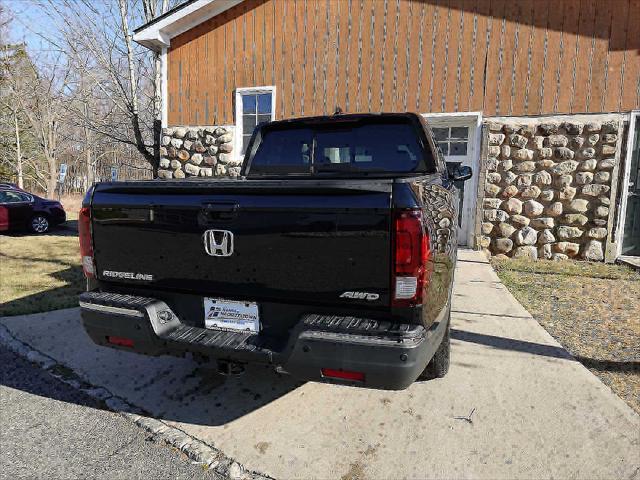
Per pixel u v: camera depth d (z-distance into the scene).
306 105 8.28
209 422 2.67
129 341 2.46
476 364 3.34
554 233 7.32
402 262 1.93
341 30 8.00
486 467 2.22
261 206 2.16
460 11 7.43
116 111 12.02
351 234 2.01
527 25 7.19
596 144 6.98
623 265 6.88
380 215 1.95
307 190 2.08
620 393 2.93
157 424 2.65
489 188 7.53
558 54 7.11
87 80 12.84
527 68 7.25
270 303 2.25
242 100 8.70
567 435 2.46
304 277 2.12
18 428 2.63
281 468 2.25
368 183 1.99
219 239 2.27
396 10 7.71
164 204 2.39
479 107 7.50
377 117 3.38
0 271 6.77
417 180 2.28
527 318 4.37
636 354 3.55
